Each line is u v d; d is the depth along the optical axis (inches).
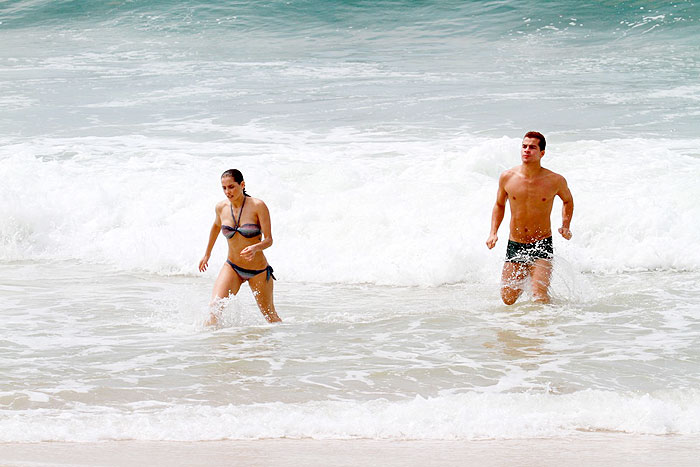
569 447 689.6
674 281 1414.9
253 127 2539.4
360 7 4623.5
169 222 1755.7
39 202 1800.0
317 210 1717.5
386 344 1067.9
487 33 4116.6
